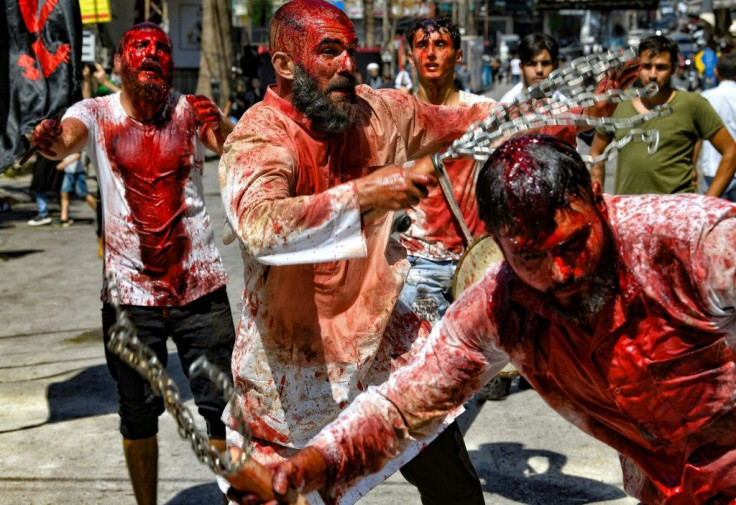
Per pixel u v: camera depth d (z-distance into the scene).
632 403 2.19
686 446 2.28
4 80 5.03
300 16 2.89
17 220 12.83
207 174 17.03
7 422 5.29
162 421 5.35
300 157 2.95
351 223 2.45
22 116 4.99
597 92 2.98
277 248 2.48
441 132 3.36
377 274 3.04
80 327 7.35
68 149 3.96
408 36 5.07
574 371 2.21
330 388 3.08
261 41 32.25
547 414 5.36
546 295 2.09
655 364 2.12
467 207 4.65
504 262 2.26
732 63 6.96
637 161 5.72
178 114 4.08
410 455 3.09
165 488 4.49
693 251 1.99
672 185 5.68
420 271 4.65
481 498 3.26
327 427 2.33
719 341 2.11
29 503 4.30
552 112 2.66
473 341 2.27
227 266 9.37
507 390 5.61
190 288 4.05
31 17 4.94
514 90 5.91
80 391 5.82
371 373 3.16
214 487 4.50
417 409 2.33
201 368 1.92
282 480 2.14
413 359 2.37
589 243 1.95
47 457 4.81
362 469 2.33
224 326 4.10
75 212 13.53
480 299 2.24
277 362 3.08
